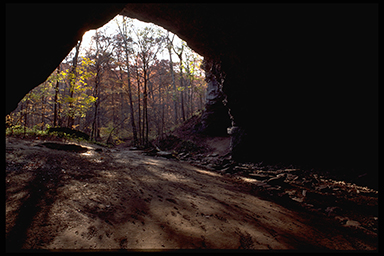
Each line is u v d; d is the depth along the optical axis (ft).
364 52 26.45
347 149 31.99
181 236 8.04
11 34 9.65
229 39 35.12
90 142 33.99
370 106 29.09
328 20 25.55
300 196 18.92
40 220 7.23
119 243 6.98
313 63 31.07
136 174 17.66
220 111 62.64
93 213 8.73
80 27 14.46
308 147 37.11
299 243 9.07
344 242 9.82
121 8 16.67
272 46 32.12
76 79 34.14
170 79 96.17
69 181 11.67
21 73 11.02
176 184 16.93
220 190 17.51
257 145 43.14
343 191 20.81
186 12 32.40
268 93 38.47
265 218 11.88
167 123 102.17
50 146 18.70
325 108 33.73
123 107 104.99
